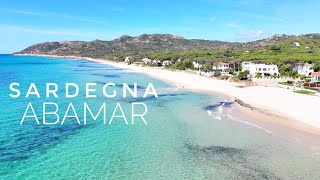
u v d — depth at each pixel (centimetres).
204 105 5603
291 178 2561
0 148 3197
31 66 19075
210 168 2759
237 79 9775
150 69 16475
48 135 3700
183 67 15412
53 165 2789
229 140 3538
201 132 3862
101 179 2522
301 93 6706
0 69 15725
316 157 3008
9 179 2492
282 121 4338
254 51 18738
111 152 3138
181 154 3097
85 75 12638
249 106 5388
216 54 18850
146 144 3400
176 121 4416
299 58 12281
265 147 3294
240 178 2561
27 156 2995
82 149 3219
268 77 10231
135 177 2566
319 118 4453
